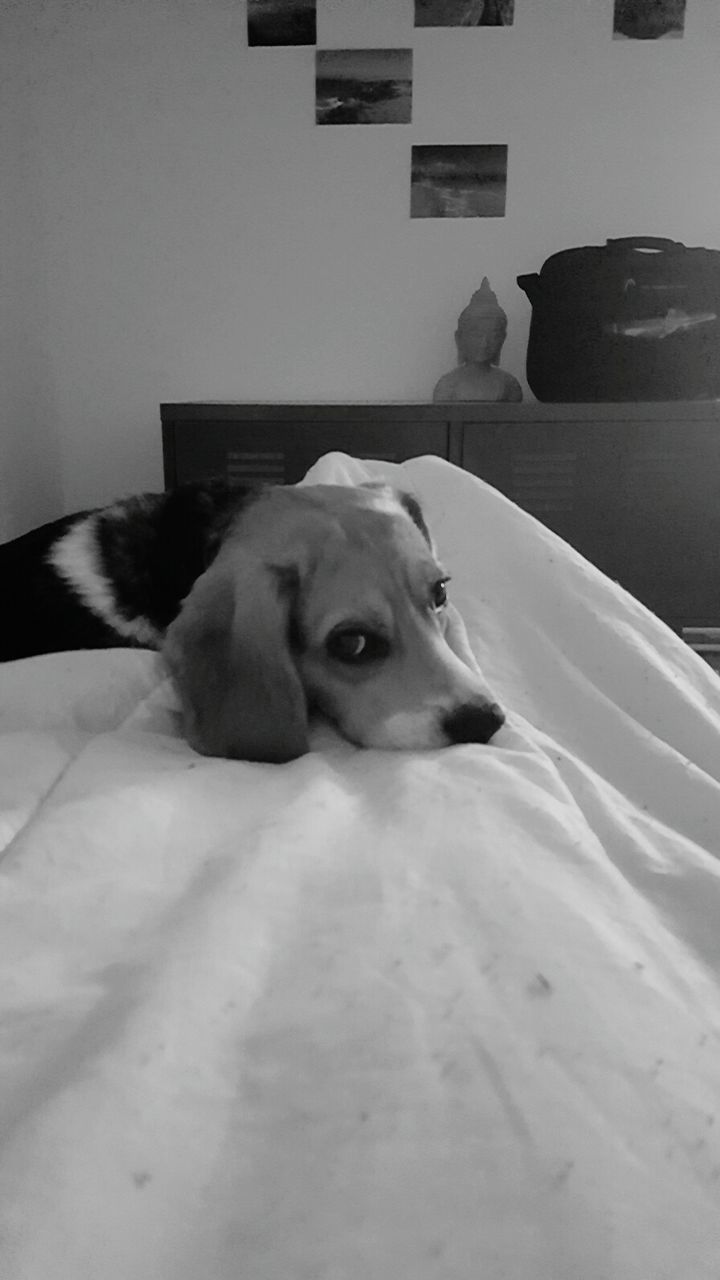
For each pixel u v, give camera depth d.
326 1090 0.44
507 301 3.30
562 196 3.22
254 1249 0.37
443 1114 0.43
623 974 0.51
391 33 3.11
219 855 0.64
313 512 1.09
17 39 3.08
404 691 0.99
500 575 1.23
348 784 0.83
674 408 2.70
